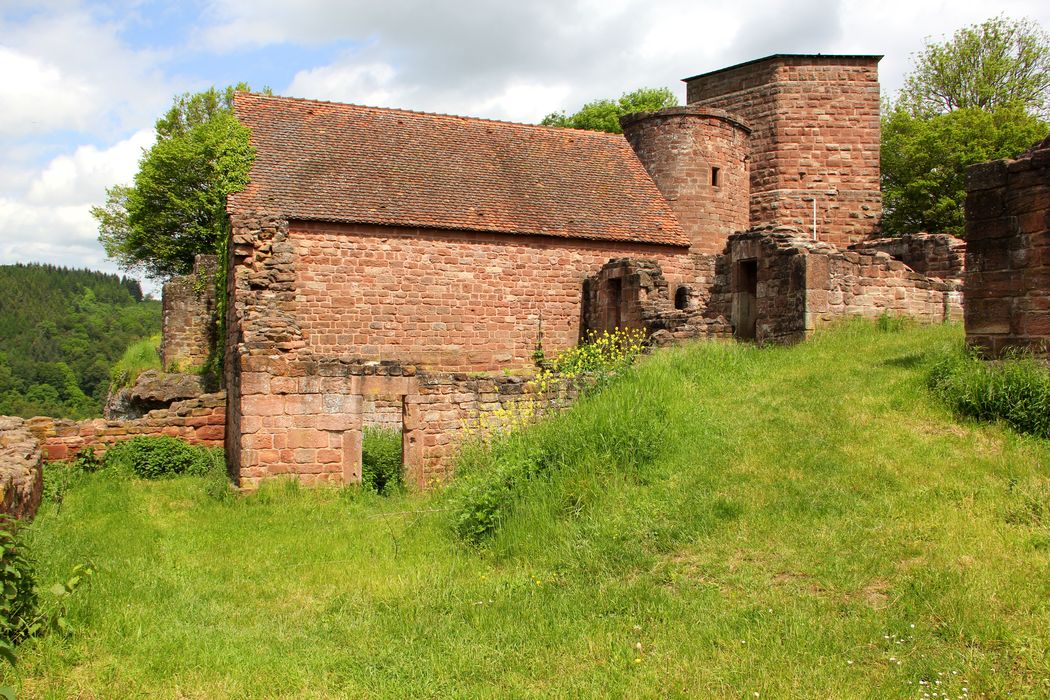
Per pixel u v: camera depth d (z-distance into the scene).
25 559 6.22
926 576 6.19
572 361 18.23
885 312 16.27
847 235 29.17
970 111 33.53
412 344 20.88
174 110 30.89
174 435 14.66
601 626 6.28
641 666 5.54
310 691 5.56
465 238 21.48
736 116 26.58
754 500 8.11
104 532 9.41
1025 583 5.94
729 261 17.83
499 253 21.86
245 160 20.91
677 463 9.42
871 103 29.27
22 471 9.23
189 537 9.70
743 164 27.14
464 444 12.98
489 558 8.57
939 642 5.42
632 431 9.95
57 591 6.23
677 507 8.27
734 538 7.43
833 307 15.55
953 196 32.34
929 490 7.79
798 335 15.27
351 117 23.45
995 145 31.95
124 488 12.40
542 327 22.34
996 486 7.73
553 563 7.92
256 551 9.14
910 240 20.50
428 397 13.00
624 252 23.34
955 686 4.88
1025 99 37.28
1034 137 31.92
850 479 8.26
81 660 5.85
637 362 13.88
